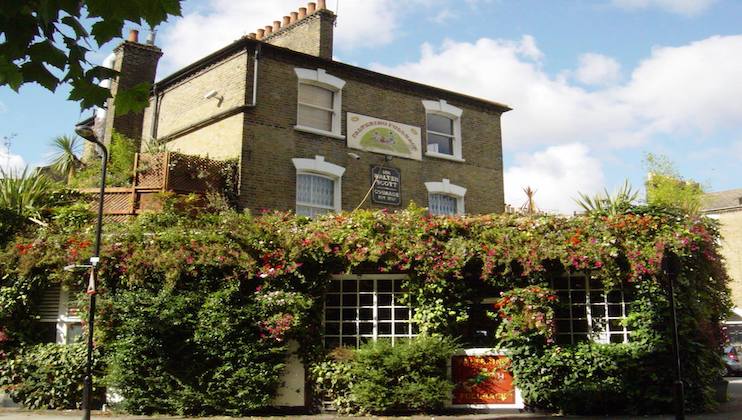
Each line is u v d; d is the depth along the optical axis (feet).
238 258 41.24
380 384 38.88
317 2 66.44
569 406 38.86
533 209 53.47
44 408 42.11
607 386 38.50
